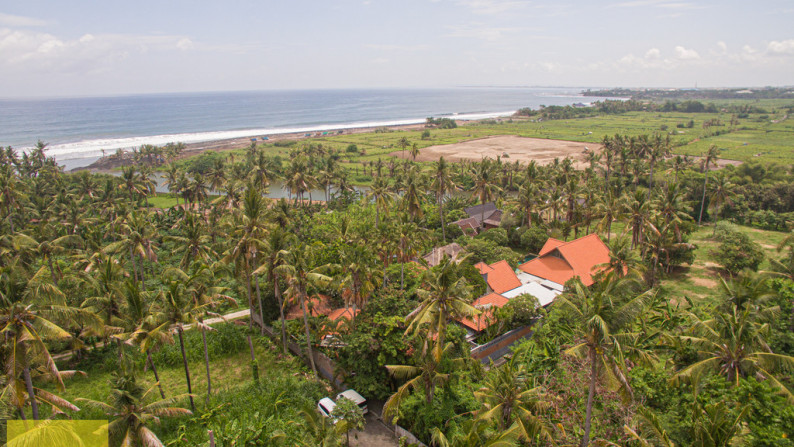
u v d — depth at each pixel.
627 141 131.75
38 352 27.78
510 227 88.19
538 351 43.50
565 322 46.09
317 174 118.75
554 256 67.50
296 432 36.97
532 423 29.38
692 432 27.14
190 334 53.62
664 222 68.44
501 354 49.38
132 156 194.75
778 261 53.12
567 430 32.47
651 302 48.47
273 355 51.44
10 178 77.50
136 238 59.81
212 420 38.91
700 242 89.75
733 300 41.38
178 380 46.69
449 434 34.31
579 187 85.88
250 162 137.62
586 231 93.88
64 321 30.08
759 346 33.75
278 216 74.81
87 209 100.25
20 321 27.39
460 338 42.50
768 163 135.88
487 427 30.81
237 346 52.31
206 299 42.06
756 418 28.75
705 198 106.12
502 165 135.50
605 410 33.88
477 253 69.56
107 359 49.00
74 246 67.25
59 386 28.22
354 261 47.19
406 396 38.31
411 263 64.88
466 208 104.75
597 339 28.73
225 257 52.00
